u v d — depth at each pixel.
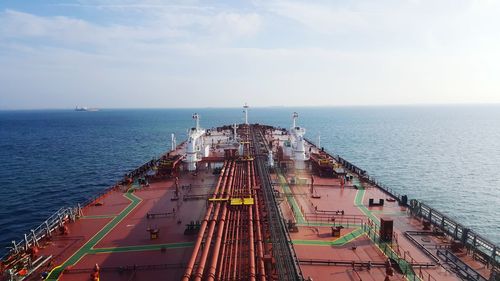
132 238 34.41
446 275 27.30
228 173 51.75
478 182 88.19
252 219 32.41
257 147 79.19
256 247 26.62
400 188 82.44
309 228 36.41
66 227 36.47
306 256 30.22
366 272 27.86
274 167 62.50
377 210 42.44
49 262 29.56
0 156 131.50
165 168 58.47
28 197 74.50
